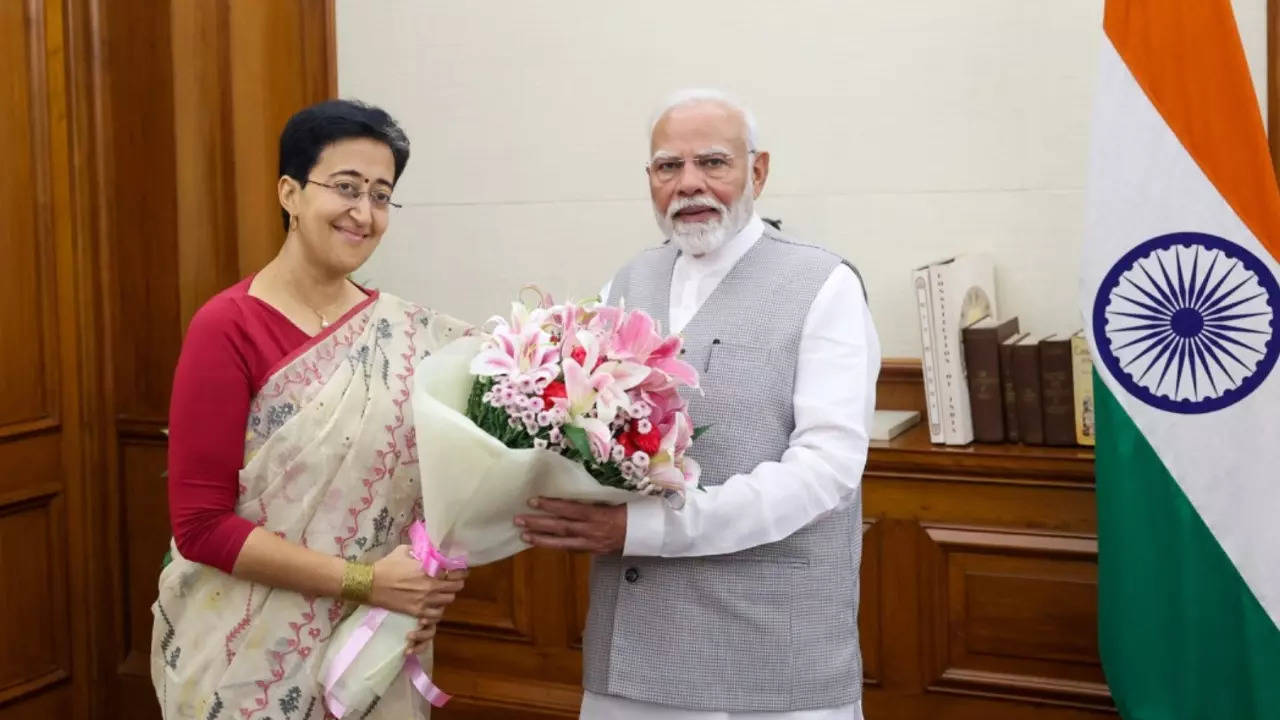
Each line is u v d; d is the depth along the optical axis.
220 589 1.69
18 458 3.02
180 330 3.15
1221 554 2.16
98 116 3.18
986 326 2.57
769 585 1.79
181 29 3.09
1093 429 2.46
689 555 1.74
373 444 1.69
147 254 3.18
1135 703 2.22
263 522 1.66
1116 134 2.22
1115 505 2.22
